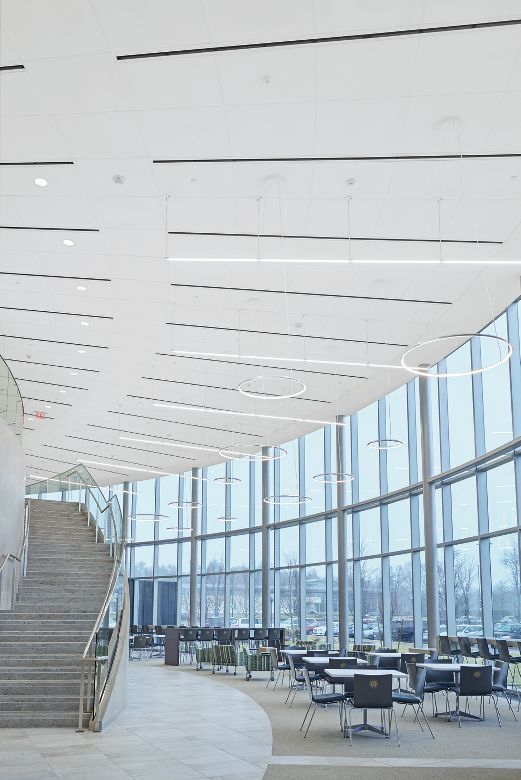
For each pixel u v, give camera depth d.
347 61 7.32
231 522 28.39
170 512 31.62
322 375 18.16
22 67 7.51
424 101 7.89
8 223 10.77
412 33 6.96
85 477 18.94
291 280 12.65
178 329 15.24
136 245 11.41
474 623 15.43
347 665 11.16
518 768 7.13
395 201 9.95
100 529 16.89
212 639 21.95
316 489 23.86
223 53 7.27
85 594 14.02
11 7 6.73
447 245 11.23
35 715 9.50
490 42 7.03
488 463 15.13
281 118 8.25
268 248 11.45
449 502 16.81
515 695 13.23
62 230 10.97
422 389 17.58
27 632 12.02
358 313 14.14
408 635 18.48
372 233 10.90
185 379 18.84
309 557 23.94
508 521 14.46
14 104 8.09
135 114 8.23
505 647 12.16
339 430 22.09
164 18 6.85
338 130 8.44
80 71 7.56
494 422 14.90
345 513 21.72
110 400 21.05
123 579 11.98
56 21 6.89
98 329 15.37
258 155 8.97
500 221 10.47
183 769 7.04
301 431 24.14
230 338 15.71
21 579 14.28
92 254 11.77
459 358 16.69
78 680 10.30
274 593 25.38
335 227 10.73
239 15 6.80
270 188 9.66
